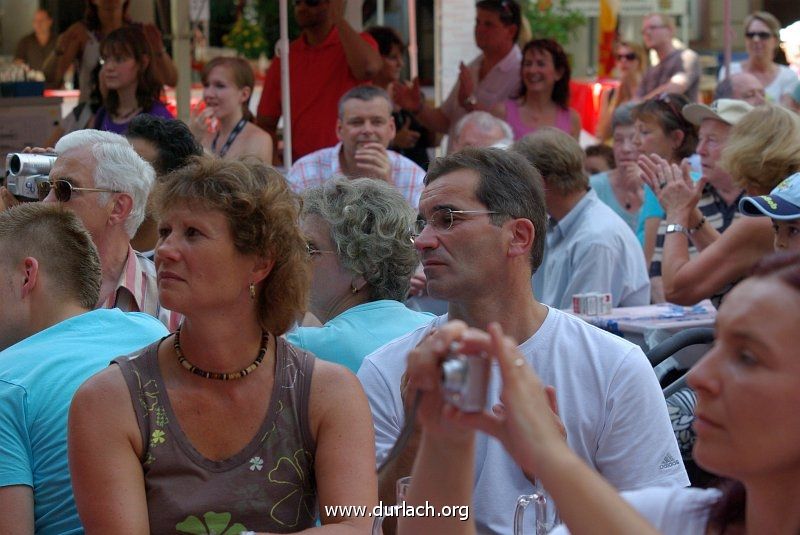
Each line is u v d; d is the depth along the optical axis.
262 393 3.45
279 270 3.46
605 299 7.16
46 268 4.39
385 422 4.05
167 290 3.37
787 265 2.08
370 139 8.91
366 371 4.14
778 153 6.04
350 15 11.18
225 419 3.41
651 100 9.43
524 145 7.50
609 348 3.89
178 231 3.39
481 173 3.94
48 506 3.90
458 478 2.52
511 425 2.03
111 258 5.65
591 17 14.64
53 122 10.16
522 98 11.26
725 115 7.95
